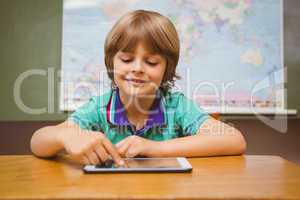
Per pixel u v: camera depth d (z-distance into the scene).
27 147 1.47
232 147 0.66
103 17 1.50
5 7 1.50
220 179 0.44
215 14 1.51
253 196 0.36
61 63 1.49
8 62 1.50
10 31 1.50
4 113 1.49
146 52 0.83
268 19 1.54
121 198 0.35
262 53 1.53
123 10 1.50
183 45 1.50
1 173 0.49
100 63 1.49
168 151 0.63
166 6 1.50
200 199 0.35
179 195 0.36
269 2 1.54
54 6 1.50
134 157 0.61
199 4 1.51
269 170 0.51
